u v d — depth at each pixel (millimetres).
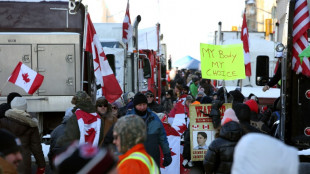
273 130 14953
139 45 36906
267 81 15008
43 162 11781
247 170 3529
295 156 3570
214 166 9367
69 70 16531
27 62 16484
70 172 4074
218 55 14820
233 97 15977
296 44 12016
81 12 16953
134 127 6668
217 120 13227
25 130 11367
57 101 16484
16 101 11586
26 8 17062
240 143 3641
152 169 6582
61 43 16531
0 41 16453
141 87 30609
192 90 33344
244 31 22141
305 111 11953
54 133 12672
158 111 18328
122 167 6426
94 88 18453
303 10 11953
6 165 5598
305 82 11938
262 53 28312
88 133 11039
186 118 17266
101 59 17109
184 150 14430
